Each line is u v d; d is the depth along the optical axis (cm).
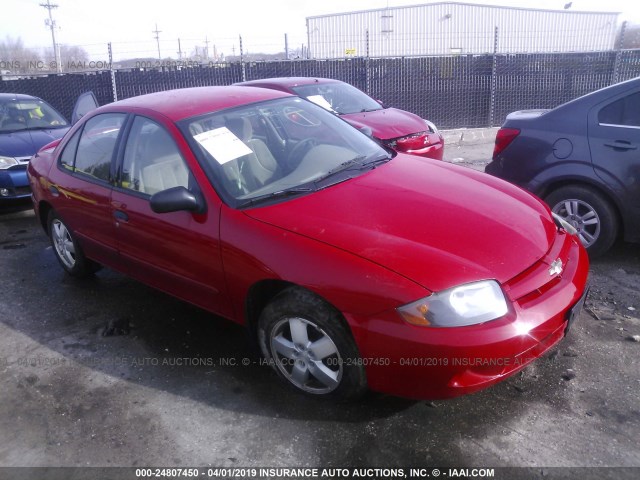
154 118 374
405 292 254
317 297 281
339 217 299
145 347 375
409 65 1224
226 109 383
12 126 793
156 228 354
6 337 399
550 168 471
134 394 325
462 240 281
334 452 272
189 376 339
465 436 277
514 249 284
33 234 628
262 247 296
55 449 286
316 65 1249
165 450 280
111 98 1299
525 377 318
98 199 401
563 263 303
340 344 278
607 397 298
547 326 270
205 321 404
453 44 2027
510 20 2267
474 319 253
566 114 468
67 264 488
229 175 336
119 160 391
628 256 479
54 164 467
